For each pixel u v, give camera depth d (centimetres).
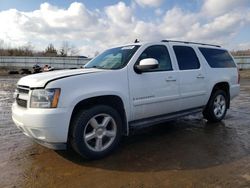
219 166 365
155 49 484
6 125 602
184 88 518
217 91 616
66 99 356
